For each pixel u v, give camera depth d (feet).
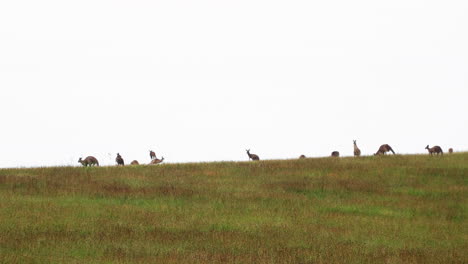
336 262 167.84
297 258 171.63
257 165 346.54
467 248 191.83
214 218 228.22
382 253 181.16
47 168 326.03
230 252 177.99
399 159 361.30
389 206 260.62
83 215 220.64
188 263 161.89
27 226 198.29
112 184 286.87
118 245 180.14
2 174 301.43
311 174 322.96
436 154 386.11
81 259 162.09
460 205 261.24
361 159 366.43
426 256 178.50
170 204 253.03
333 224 225.15
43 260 158.30
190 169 335.88
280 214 240.32
